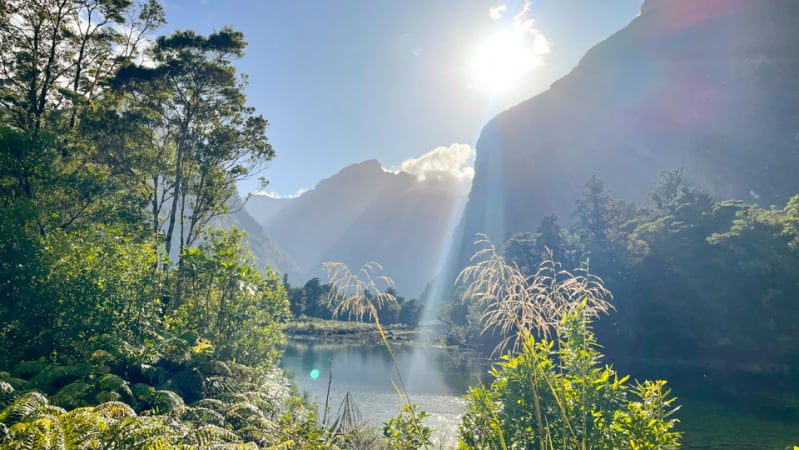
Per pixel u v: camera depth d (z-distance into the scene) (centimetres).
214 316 1583
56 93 2439
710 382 4272
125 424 567
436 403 2989
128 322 1215
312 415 856
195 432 638
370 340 8731
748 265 5341
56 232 1310
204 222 2705
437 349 7138
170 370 1234
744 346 5309
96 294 1143
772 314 5294
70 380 1015
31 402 622
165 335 1316
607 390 546
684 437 2262
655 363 5662
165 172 2734
